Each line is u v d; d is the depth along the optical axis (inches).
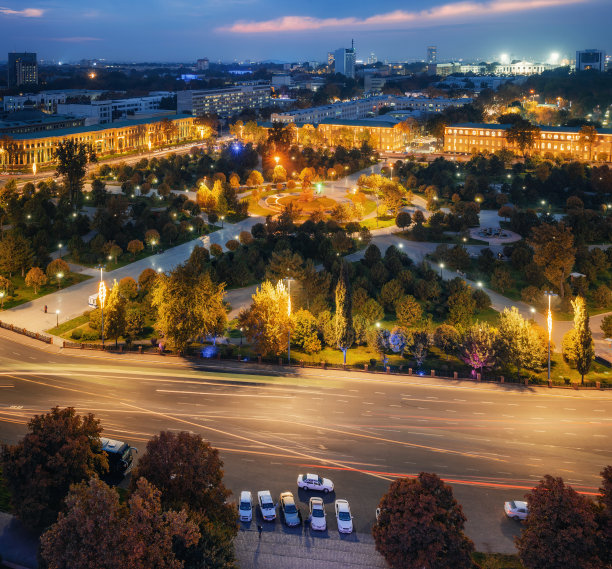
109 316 4995.1
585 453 3570.4
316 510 2893.7
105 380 4456.2
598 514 2471.7
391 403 4185.5
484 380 4618.6
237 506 2965.1
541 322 5728.3
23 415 3863.2
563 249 5969.5
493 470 3376.0
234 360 4896.7
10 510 2913.4
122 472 3206.2
